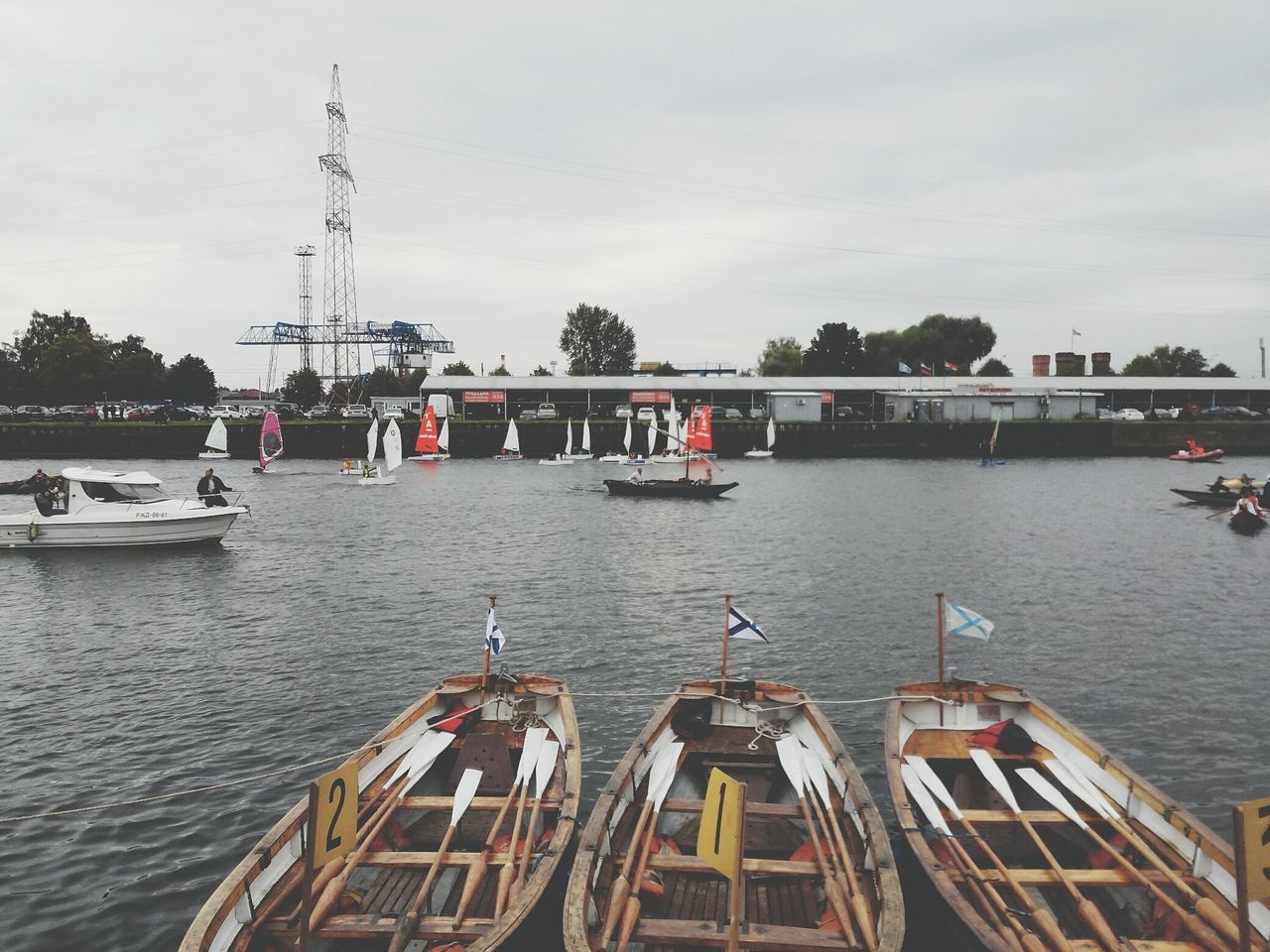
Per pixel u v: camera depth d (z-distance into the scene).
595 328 189.75
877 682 24.09
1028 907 11.68
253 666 25.53
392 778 14.91
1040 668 25.25
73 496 43.66
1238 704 22.44
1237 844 9.07
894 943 10.16
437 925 11.18
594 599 33.56
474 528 52.38
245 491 73.44
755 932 10.85
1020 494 69.25
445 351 176.38
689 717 17.23
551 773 15.19
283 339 156.38
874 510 59.91
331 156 128.38
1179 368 187.88
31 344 148.38
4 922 13.68
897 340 161.62
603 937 10.77
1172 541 46.50
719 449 112.94
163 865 15.30
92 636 28.83
